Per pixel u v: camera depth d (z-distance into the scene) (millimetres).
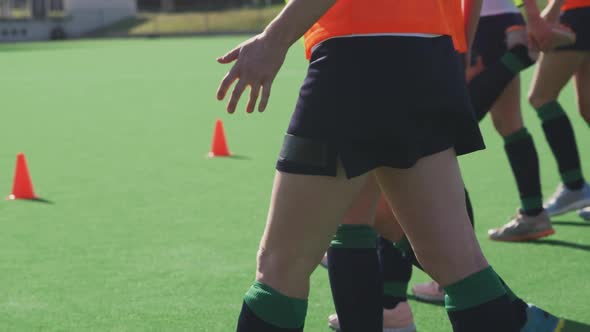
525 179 11586
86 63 56719
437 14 5484
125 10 121562
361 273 6859
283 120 26141
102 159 19828
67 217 14086
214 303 9641
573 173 12477
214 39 91812
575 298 9508
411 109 5254
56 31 114750
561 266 10727
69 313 9352
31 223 13695
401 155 5301
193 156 20000
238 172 17891
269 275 5520
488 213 13688
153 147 21469
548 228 11742
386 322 8422
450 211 5484
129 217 14023
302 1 4977
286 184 5332
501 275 10398
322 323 8891
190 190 16141
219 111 29031
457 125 5523
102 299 9828
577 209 12570
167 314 9289
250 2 126625
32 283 10469
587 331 8508
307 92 5301
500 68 9914
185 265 11188
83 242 12453
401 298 8430
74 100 33719
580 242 11789
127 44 85312
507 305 5562
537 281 10141
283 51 5043
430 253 5570
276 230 5430
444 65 5461
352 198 5395
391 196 5613
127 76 45125
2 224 13648
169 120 26906
